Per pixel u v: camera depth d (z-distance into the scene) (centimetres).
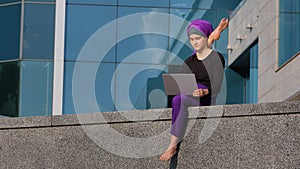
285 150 786
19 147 892
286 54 2077
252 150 798
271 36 2183
